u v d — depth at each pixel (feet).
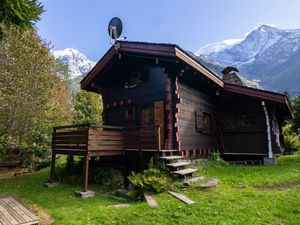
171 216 16.17
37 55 51.21
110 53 37.81
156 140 28.22
